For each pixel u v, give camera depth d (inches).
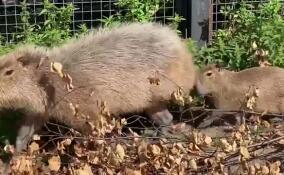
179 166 123.2
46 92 145.3
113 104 150.6
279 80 165.5
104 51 150.9
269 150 138.5
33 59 146.6
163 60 152.9
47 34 188.9
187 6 206.5
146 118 156.6
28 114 147.5
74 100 145.8
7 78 143.8
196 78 167.5
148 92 152.6
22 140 148.3
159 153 124.2
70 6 200.2
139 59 151.6
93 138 127.6
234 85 168.7
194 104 169.3
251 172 122.1
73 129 137.8
